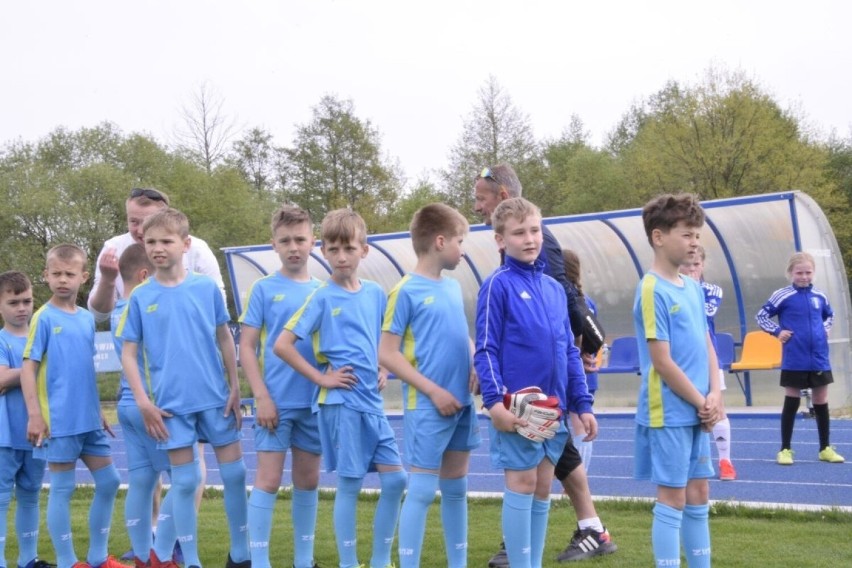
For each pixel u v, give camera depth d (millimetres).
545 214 41969
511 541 4539
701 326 4527
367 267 17125
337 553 5852
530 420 4387
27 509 5730
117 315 5738
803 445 10281
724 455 8141
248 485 8984
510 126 39625
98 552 5512
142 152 40562
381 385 5297
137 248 5855
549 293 4734
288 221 5469
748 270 14336
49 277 5594
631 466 9375
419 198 42594
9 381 5598
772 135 33000
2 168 40219
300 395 5312
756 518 6391
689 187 34375
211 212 39500
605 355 14734
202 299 5340
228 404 5332
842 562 5070
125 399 5426
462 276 16406
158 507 6266
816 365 8922
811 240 13586
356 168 42938
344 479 5047
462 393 4879
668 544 4301
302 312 5168
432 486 4785
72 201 37125
